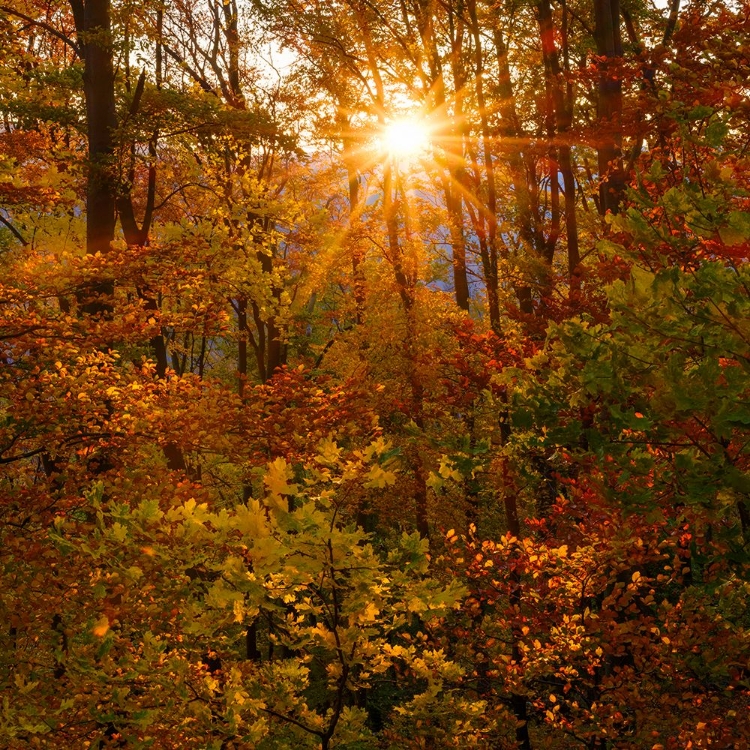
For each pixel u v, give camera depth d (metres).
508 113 13.42
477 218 14.43
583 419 4.16
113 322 6.73
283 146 11.22
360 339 13.90
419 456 12.19
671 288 3.36
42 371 6.92
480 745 6.07
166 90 10.09
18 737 4.38
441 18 14.63
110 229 9.41
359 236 14.35
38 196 8.12
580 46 13.02
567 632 6.52
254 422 6.40
